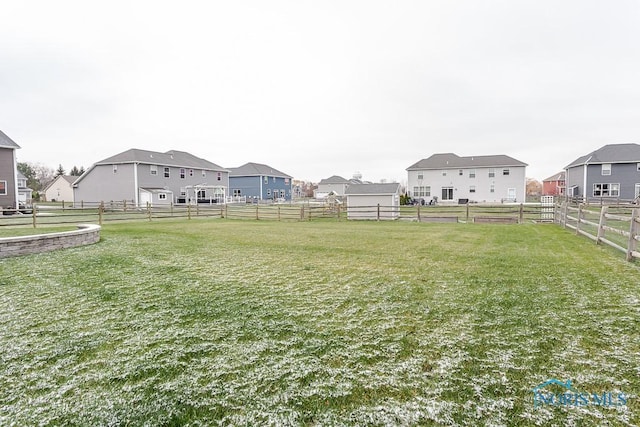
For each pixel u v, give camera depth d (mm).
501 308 3439
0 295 3961
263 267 5480
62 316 3307
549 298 3750
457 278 4672
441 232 10680
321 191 59250
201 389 2094
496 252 6734
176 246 7668
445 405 1910
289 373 2264
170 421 1809
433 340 2729
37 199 48375
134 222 15383
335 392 2049
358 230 11531
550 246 7477
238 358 2473
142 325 3086
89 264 5645
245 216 19953
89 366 2367
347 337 2811
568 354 2473
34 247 6562
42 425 1771
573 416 1806
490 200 34688
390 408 1895
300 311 3432
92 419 1821
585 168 28984
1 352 2559
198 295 3975
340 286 4336
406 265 5562
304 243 8203
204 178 37344
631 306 3479
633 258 5746
